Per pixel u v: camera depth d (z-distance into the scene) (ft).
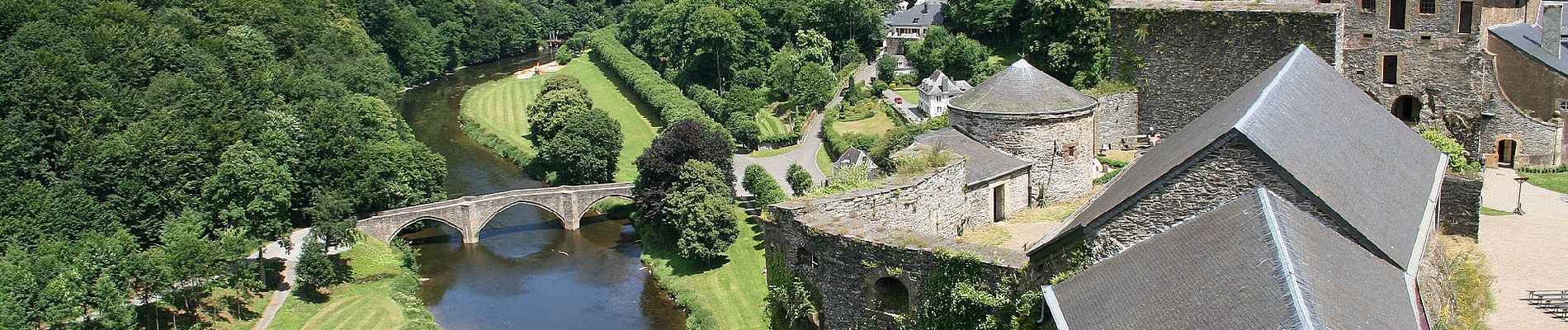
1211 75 303.27
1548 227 258.78
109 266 392.06
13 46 587.68
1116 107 314.35
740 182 599.16
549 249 520.83
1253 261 135.64
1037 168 278.46
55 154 508.12
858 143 626.64
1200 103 306.55
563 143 614.75
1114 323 139.95
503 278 481.87
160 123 524.11
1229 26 297.33
